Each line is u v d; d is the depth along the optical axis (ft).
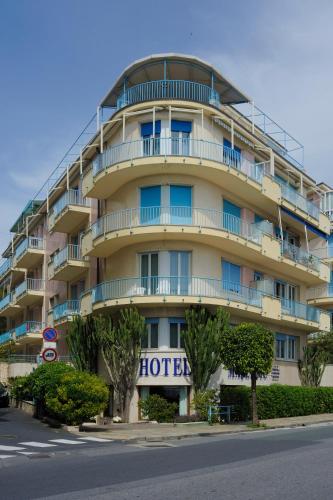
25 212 153.89
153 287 88.28
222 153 90.63
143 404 84.33
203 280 88.53
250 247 93.86
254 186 95.35
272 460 41.37
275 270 110.52
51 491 30.25
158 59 91.76
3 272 173.99
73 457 45.50
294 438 60.03
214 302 86.38
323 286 135.95
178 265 89.51
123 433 65.67
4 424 75.66
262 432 69.67
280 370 109.40
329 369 126.93
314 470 36.63
